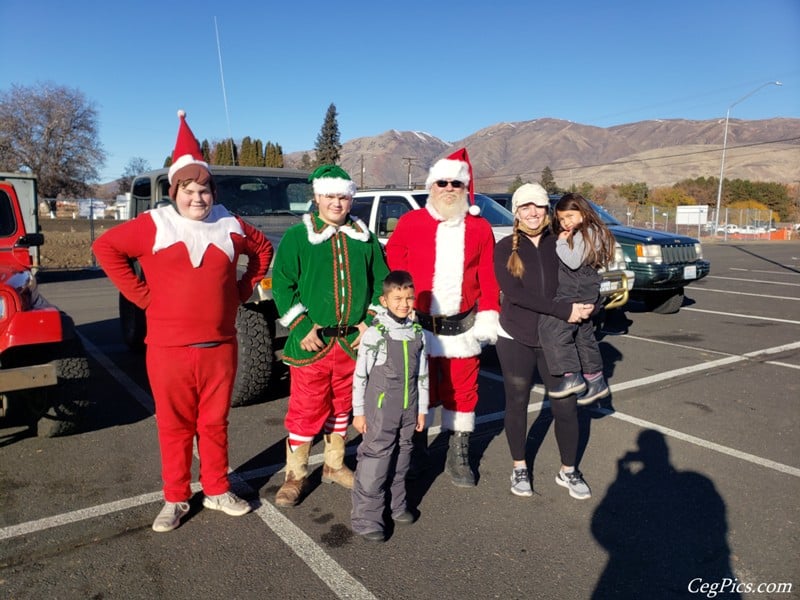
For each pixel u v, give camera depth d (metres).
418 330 3.19
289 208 6.88
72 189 53.22
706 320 9.34
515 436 3.64
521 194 3.43
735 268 18.39
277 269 3.44
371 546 3.10
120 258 3.05
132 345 7.19
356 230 3.48
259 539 3.16
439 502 3.58
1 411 4.05
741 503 3.54
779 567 2.92
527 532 3.24
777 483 3.78
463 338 3.63
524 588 2.77
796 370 6.38
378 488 3.16
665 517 3.38
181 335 3.10
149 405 5.26
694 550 3.06
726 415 5.00
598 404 5.28
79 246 23.33
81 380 4.32
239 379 4.94
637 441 4.46
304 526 3.30
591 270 3.42
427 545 3.12
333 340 3.44
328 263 3.38
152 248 3.05
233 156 7.00
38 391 4.30
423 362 3.19
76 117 52.66
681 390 5.68
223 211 3.32
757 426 4.75
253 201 6.66
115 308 10.74
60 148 52.03
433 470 4.02
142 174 7.36
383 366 3.11
